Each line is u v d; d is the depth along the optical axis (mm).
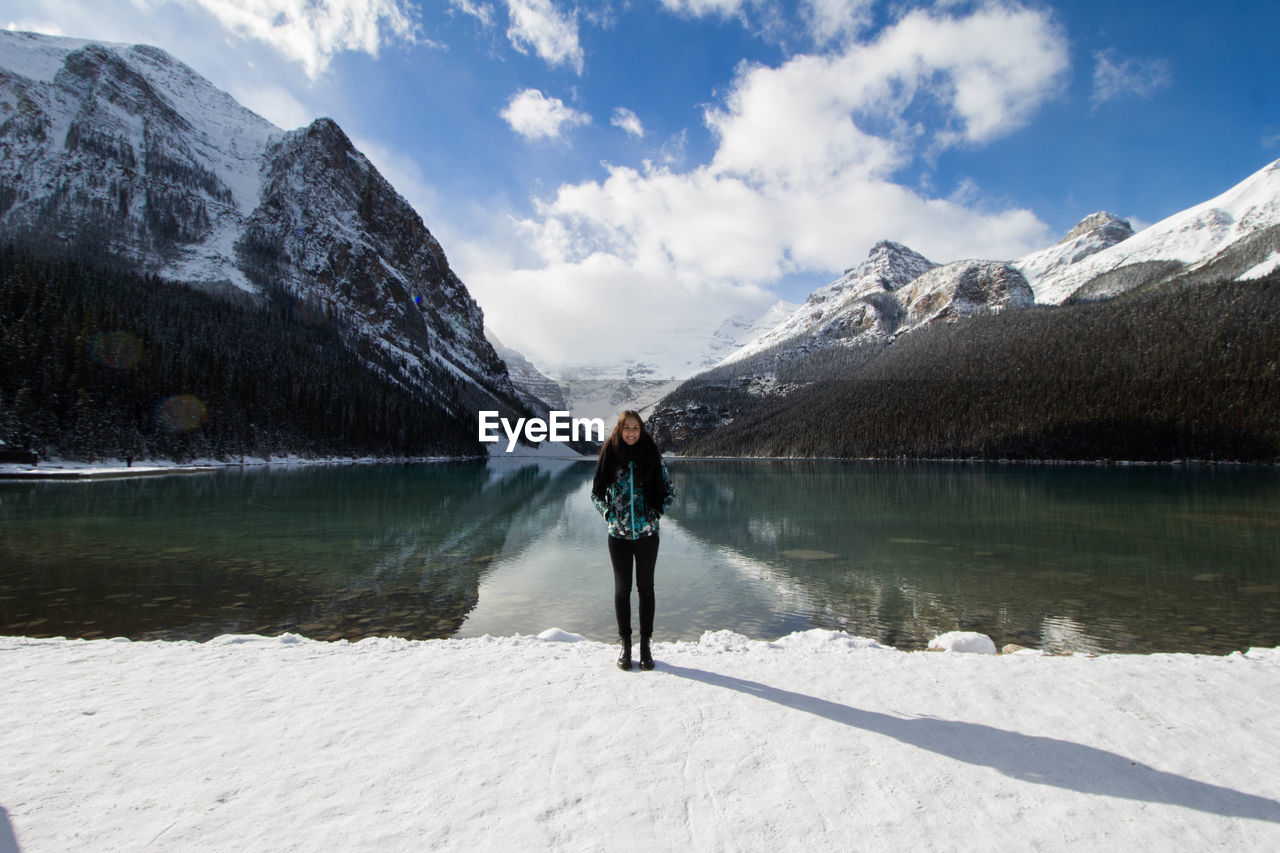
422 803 2455
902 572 14617
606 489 4309
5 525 19625
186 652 4746
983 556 16922
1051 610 11086
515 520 25031
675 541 19938
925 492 40688
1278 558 16469
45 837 2154
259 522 21688
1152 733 3199
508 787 2598
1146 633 9641
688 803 2494
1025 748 3012
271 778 2639
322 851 2129
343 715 3354
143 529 19250
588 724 3260
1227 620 10391
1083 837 2281
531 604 11141
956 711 3490
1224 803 2521
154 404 57375
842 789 2617
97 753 2846
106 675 4043
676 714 3408
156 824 2264
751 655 4887
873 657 4648
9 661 4395
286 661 4441
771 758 2891
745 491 42625
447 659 4516
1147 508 29500
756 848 2209
